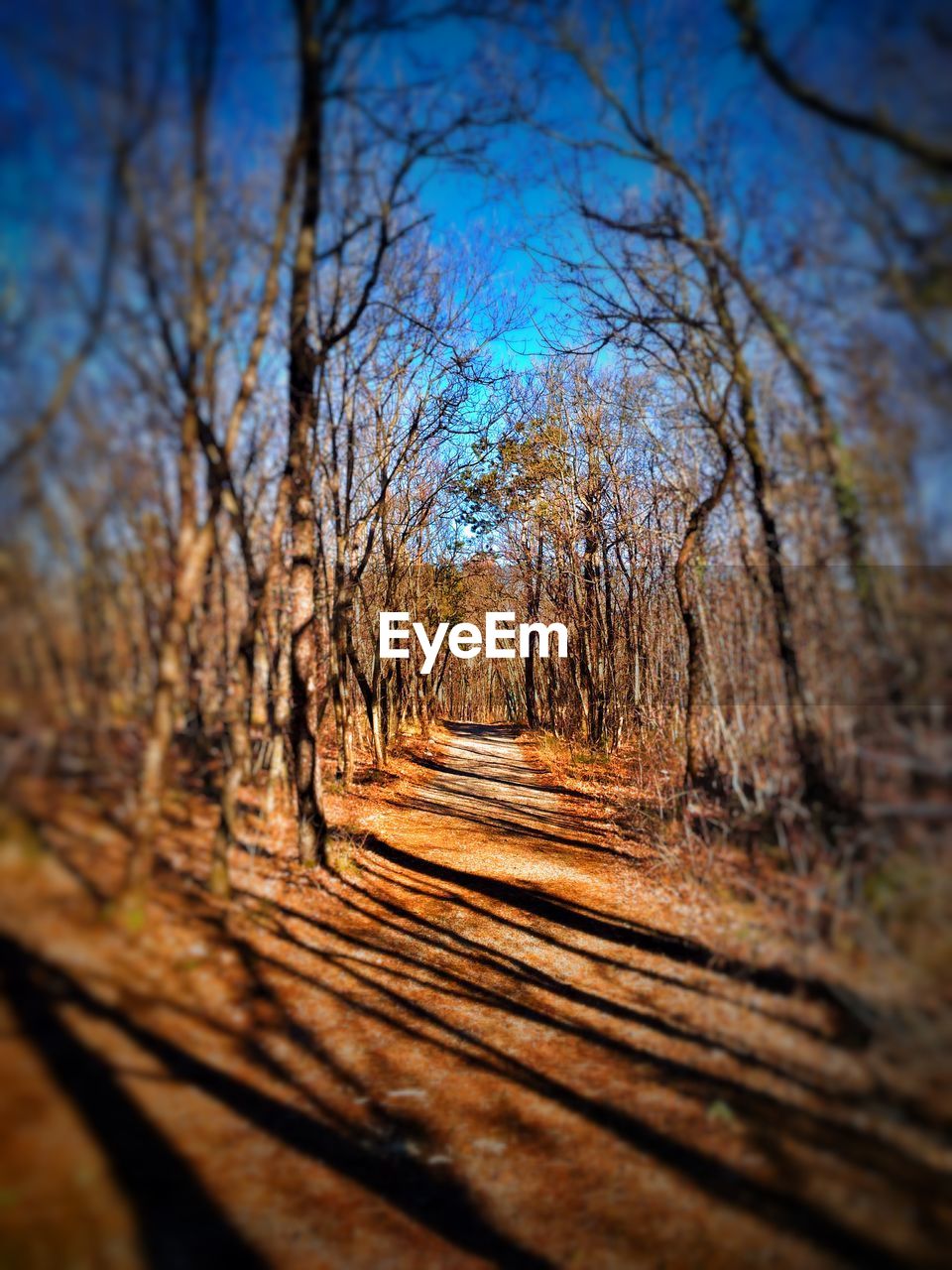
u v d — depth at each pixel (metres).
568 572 23.03
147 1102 3.54
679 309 8.19
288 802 9.16
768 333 6.29
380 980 6.13
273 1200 3.49
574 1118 4.38
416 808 13.58
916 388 4.09
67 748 3.82
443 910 8.09
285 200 6.52
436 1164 4.02
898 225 4.13
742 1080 4.41
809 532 6.10
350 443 12.41
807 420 5.85
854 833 4.93
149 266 4.55
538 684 33.84
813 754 6.00
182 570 4.96
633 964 6.52
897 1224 3.06
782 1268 3.03
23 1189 2.82
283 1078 4.43
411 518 17.70
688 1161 3.82
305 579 8.60
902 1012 3.73
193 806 5.30
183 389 5.11
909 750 4.06
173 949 4.42
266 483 8.59
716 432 8.16
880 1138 3.52
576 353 9.41
